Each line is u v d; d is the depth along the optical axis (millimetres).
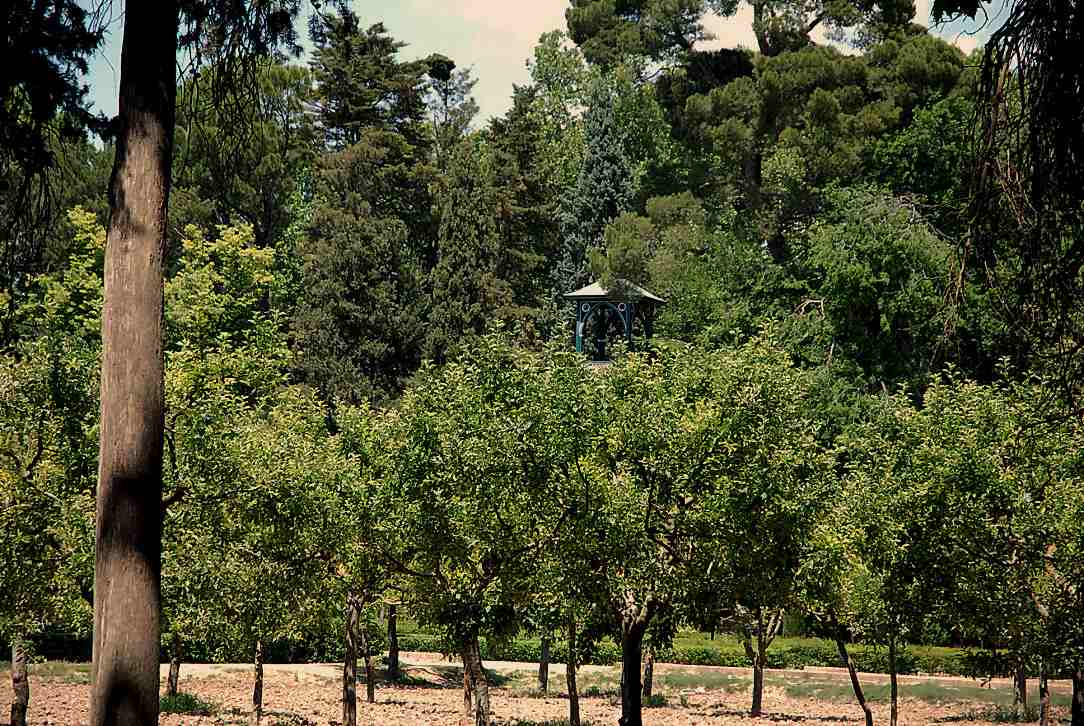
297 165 60812
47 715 27484
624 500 19969
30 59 8703
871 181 49719
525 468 19875
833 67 51250
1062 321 7875
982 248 8039
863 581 24359
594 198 64438
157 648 7895
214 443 20422
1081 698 18844
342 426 24125
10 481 18516
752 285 50969
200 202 55062
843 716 32938
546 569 19969
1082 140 7242
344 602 25250
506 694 38656
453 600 21156
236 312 48125
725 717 32406
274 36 9664
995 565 20219
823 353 45062
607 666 47250
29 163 9188
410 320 57719
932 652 46594
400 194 65312
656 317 51469
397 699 36094
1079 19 7125
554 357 21031
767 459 20328
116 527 7844
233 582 20469
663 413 20328
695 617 20469
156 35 8164
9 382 18625
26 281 10281
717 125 54500
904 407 22797
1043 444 19750
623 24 63625
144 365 7980
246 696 35219
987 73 7582
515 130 68750
